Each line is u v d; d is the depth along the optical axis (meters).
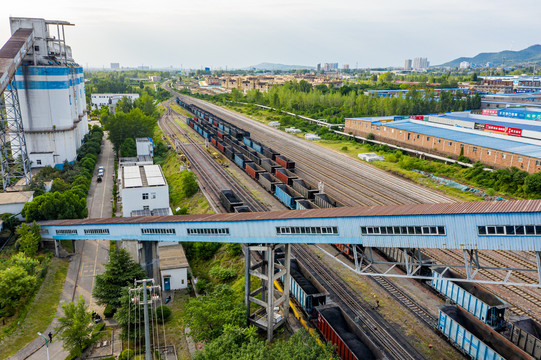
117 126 125.38
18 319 45.41
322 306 40.31
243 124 169.75
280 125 165.12
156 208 71.44
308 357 31.45
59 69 97.88
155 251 53.31
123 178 75.56
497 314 37.38
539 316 41.62
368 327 40.09
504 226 28.62
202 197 82.25
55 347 42.41
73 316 41.19
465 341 35.56
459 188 83.06
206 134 138.50
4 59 73.50
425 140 107.44
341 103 196.25
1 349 41.28
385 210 35.28
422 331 39.81
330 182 88.50
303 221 37.84
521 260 54.09
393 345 37.62
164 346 42.19
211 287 51.97
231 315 40.06
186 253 62.53
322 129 146.12
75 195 72.81
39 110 97.12
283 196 75.44
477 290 41.16
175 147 127.31
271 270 39.78
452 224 30.66
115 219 57.84
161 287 52.94
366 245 35.03
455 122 127.81
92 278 56.38
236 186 88.31
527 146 92.44
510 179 80.88
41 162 96.69
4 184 77.50
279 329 42.06
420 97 189.38
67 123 102.25
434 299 45.25
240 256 56.47
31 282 47.81
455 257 55.16
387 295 45.94
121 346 42.31
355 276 50.16
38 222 64.44
